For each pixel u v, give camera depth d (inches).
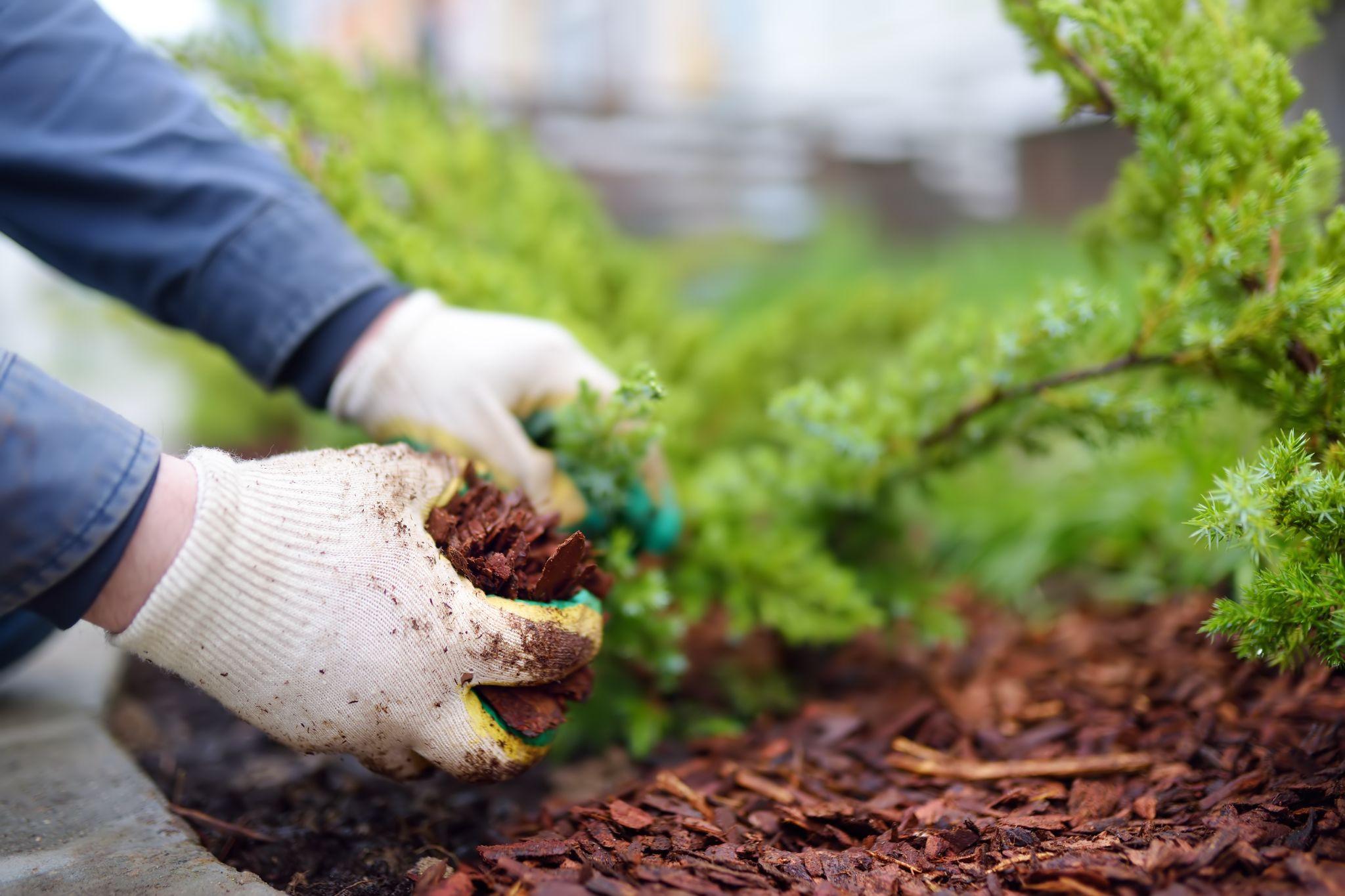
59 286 98.0
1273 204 33.3
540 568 33.1
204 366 75.0
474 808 36.5
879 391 42.9
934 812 33.4
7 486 29.3
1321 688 36.0
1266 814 31.3
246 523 30.7
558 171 63.6
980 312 41.1
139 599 30.5
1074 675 40.0
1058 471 56.6
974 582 53.5
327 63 49.1
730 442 51.4
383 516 31.9
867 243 119.0
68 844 33.3
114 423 30.4
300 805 36.5
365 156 45.9
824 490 41.7
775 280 93.9
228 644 30.8
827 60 170.9
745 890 30.6
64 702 40.5
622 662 40.1
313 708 31.4
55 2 35.5
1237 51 34.9
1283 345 33.9
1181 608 42.6
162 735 40.6
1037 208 138.6
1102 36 35.0
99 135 35.5
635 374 34.8
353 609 31.2
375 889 32.9
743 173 150.4
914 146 152.9
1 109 35.1
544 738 33.0
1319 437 32.8
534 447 35.9
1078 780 34.3
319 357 36.2
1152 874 30.0
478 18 169.0
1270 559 31.0
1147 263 37.6
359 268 36.5
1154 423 37.0
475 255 42.9
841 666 43.8
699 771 36.9
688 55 174.9
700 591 40.8
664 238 137.7
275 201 36.1
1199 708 36.4
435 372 35.6
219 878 32.0
